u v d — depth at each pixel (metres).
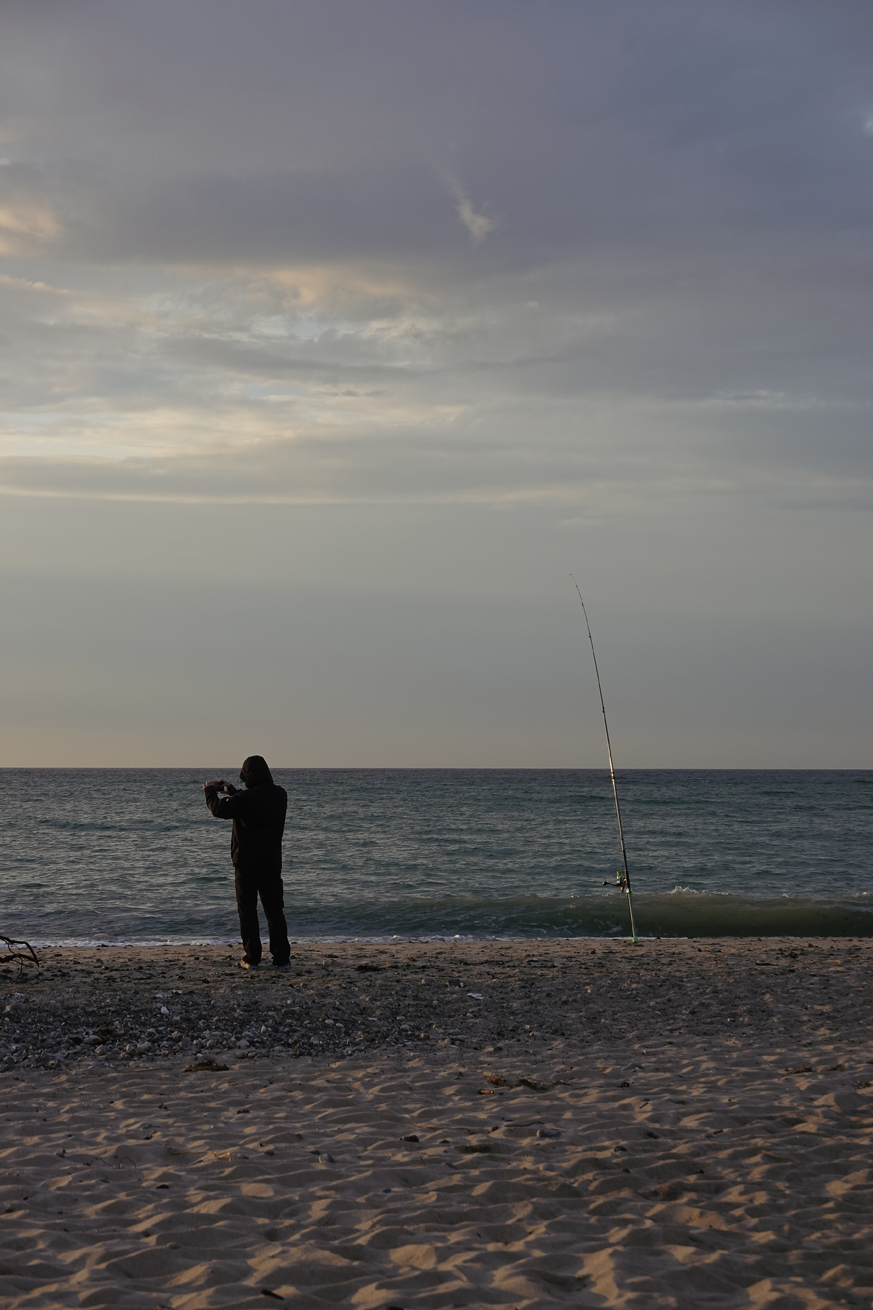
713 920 15.93
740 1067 6.00
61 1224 3.31
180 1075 5.82
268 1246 3.13
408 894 21.30
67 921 16.27
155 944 13.75
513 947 12.45
